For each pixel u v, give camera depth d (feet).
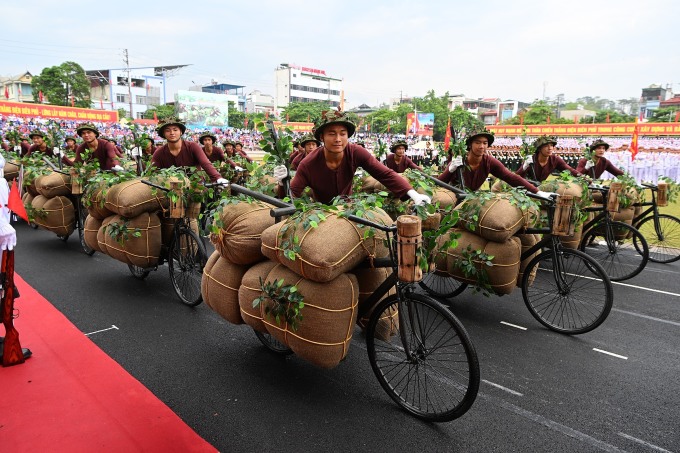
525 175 20.56
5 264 10.60
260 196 10.51
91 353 11.68
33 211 20.86
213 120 167.22
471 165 15.42
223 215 10.41
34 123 70.90
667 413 9.59
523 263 14.25
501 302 16.01
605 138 80.64
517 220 13.08
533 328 13.85
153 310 14.90
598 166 22.39
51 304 15.02
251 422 9.18
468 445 8.56
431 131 159.22
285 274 9.30
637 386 10.62
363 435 8.83
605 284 12.71
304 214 8.97
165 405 9.57
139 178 15.96
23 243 23.63
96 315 14.40
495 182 21.91
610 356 12.07
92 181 16.30
